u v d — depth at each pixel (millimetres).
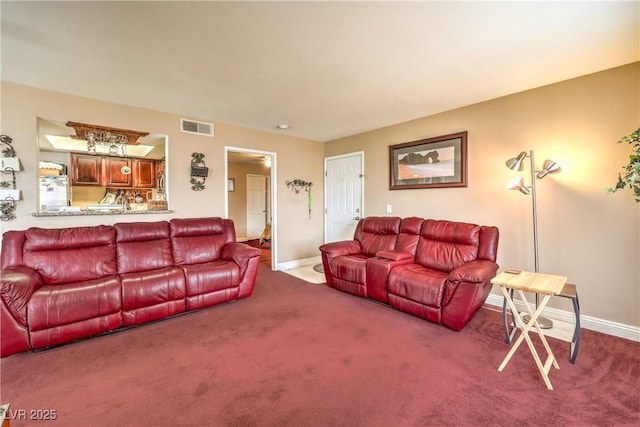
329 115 3818
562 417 1519
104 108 3266
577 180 2654
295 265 5160
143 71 2521
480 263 2715
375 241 3924
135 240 3184
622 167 2418
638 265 2375
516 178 2691
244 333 2510
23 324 2145
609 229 2500
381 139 4449
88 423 1491
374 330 2562
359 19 1801
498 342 2336
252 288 3393
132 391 1742
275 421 1504
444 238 3271
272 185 4887
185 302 2889
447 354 2154
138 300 2600
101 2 1623
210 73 2562
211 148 4074
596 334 2488
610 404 1610
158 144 4629
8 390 1751
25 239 2658
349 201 5004
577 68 2473
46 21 1797
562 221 2744
